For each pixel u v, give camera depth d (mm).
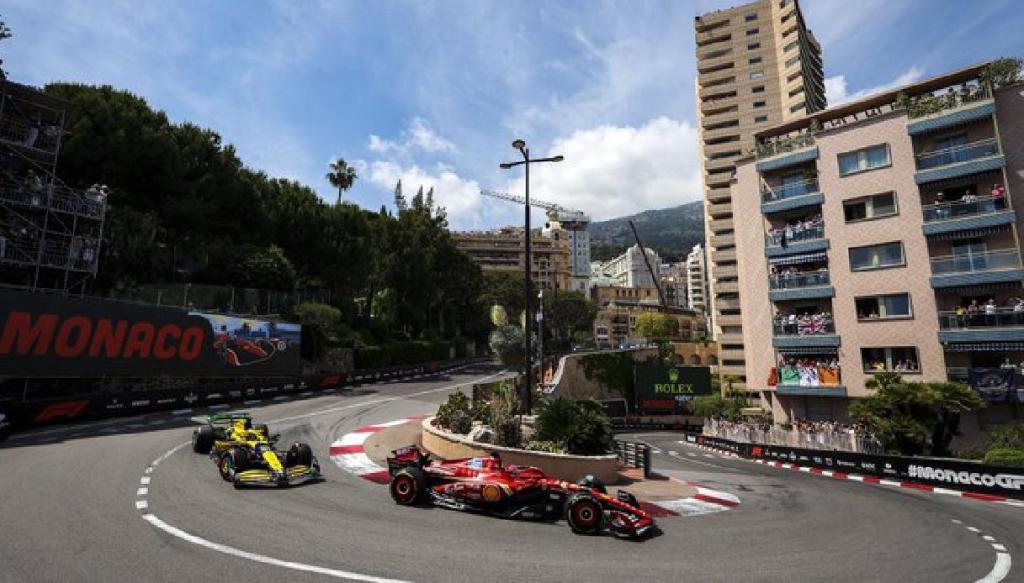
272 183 42500
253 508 8359
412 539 7180
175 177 31844
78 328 19156
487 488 8562
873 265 26641
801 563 6988
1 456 12055
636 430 43844
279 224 40625
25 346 17516
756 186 31281
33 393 18281
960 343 23844
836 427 23500
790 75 76562
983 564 7375
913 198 25891
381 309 53594
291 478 10039
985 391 22594
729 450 27469
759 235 30766
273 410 22844
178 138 34125
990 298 24094
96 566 5855
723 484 14078
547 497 8523
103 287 27234
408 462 9625
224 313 28500
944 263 24812
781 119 76938
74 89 29750
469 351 73250
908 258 25688
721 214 77188
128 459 11953
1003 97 24391
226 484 9906
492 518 8430
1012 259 23281
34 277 22469
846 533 8844
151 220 29250
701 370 45906
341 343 38312
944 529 9570
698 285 193000
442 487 8977
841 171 28125
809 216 29547
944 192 25828
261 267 33812
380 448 14773
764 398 30516
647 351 57938
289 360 29906
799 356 28875
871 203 27078
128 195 29703
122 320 20766
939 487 15250
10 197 21688
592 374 46781
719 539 8031
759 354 30062
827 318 27703
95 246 23594
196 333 24094
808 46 83062
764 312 30109
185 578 5605
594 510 7887
